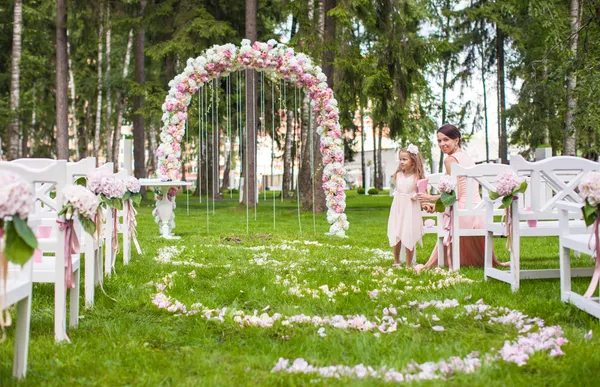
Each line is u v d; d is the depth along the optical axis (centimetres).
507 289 493
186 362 305
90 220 347
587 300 388
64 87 1892
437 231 670
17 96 2041
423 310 412
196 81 1063
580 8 1407
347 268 626
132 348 328
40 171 340
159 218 996
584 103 1137
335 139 1059
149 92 1922
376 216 1595
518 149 2428
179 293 492
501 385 264
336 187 1042
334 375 279
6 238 247
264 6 2038
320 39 1498
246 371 287
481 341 335
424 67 1759
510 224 490
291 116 2706
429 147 2673
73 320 382
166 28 1931
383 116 1747
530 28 1903
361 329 369
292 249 823
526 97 1986
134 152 2248
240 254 770
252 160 1709
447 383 266
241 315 404
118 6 1956
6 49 2398
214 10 1988
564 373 277
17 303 285
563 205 417
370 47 1822
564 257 426
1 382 275
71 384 272
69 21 1886
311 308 430
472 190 652
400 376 274
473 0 2252
